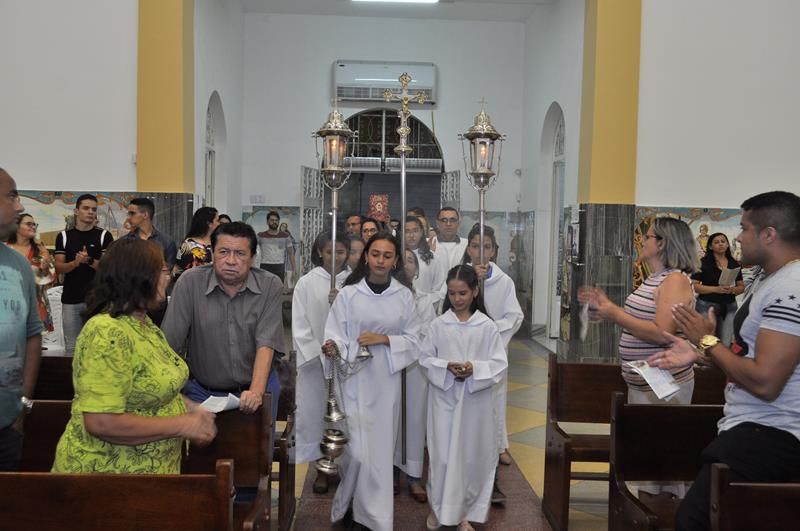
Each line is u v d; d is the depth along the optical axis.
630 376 3.75
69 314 6.32
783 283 2.47
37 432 3.21
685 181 7.85
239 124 11.52
